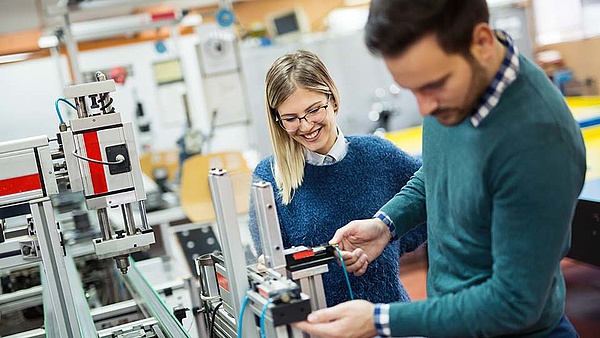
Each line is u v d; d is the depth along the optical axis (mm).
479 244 1270
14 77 6355
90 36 4664
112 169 1677
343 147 1951
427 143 1382
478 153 1178
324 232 1920
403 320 1217
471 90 1122
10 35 6035
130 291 2658
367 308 1244
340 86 6375
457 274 1350
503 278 1147
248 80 5996
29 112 6438
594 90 6082
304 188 1944
